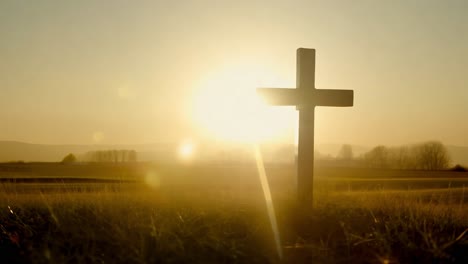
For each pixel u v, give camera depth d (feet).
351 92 41.04
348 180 129.39
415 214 33.17
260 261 24.81
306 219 33.96
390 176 180.96
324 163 228.63
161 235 26.30
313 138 40.34
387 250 25.49
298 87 40.88
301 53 40.70
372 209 36.04
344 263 24.61
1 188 50.24
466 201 52.70
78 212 33.35
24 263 23.04
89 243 26.13
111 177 135.23
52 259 22.80
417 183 124.47
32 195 42.93
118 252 24.44
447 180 142.92
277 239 28.86
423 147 221.87
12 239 27.63
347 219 33.47
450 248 25.39
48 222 31.27
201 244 25.62
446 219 32.09
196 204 36.35
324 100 40.75
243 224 31.60
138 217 31.30
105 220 29.96
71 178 125.29
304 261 25.13
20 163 205.57
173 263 23.35
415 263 23.89
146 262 22.95
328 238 28.68
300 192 39.63
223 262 24.03
